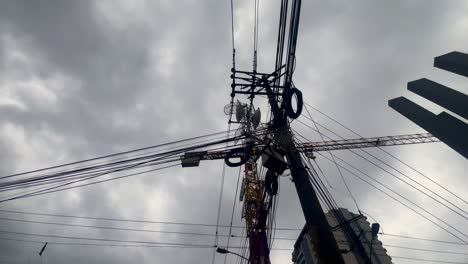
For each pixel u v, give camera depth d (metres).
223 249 20.41
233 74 12.55
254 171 34.22
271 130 11.13
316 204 8.80
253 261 19.34
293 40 10.04
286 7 10.07
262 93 12.50
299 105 10.84
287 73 10.74
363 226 51.38
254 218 29.16
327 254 7.82
